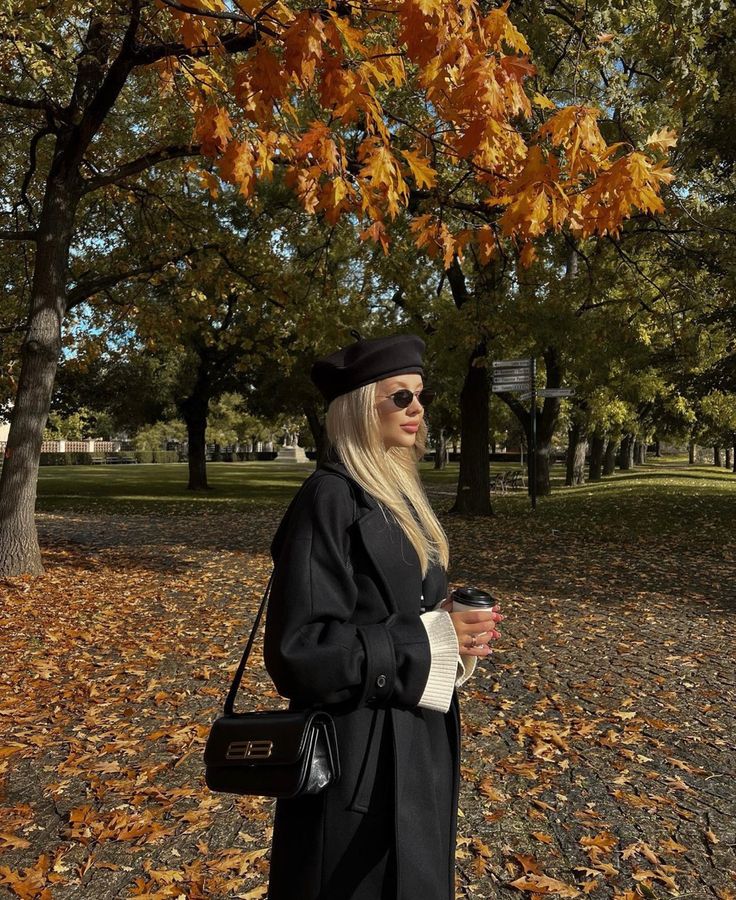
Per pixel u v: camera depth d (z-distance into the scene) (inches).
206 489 1294.3
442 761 64.8
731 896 120.2
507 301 609.0
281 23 167.6
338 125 348.8
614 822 143.3
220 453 3442.4
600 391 1014.4
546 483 1081.4
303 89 168.1
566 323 599.2
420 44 142.3
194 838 137.6
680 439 1407.5
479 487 749.9
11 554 404.8
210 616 322.7
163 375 1210.6
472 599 64.8
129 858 131.0
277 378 1129.4
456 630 63.9
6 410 945.5
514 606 336.8
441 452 2299.5
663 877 123.7
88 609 334.3
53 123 413.7
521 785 159.0
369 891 58.7
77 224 617.6
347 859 58.8
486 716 200.4
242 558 495.5
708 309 604.7
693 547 522.0
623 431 1578.5
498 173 181.3
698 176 524.4
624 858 130.6
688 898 119.8
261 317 614.5
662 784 159.6
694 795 154.6
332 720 59.4
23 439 407.2
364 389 66.6
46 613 325.4
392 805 59.1
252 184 188.9
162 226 588.1
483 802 151.3
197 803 151.0
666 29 314.0
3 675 238.1
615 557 481.4
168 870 126.5
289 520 64.7
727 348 714.2
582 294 615.8
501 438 2174.0
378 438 67.0
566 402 1227.9
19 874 125.2
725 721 195.6
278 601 59.6
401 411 66.7
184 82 366.6
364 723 60.1
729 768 167.6
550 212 149.6
